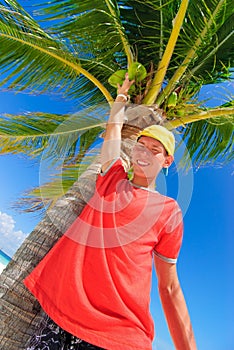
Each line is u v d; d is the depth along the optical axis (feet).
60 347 6.52
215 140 19.26
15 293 8.16
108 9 15.15
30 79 16.63
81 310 6.45
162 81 14.05
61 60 16.07
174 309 7.77
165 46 15.52
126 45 15.49
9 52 15.81
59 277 6.79
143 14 16.46
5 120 17.78
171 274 7.77
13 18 14.89
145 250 7.12
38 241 8.66
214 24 14.67
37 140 18.37
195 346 7.80
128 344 6.32
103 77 18.35
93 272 6.71
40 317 8.18
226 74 17.24
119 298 6.58
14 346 7.94
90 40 15.81
